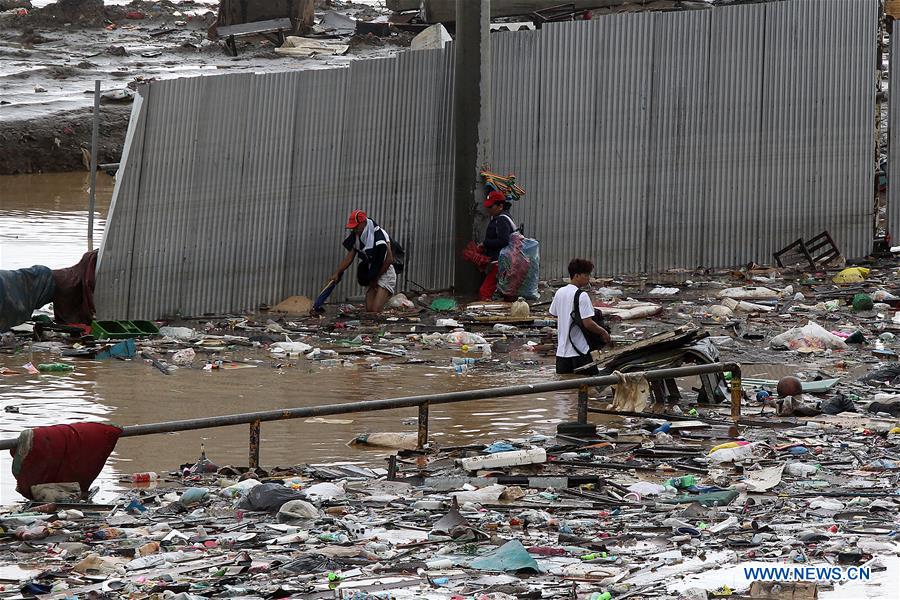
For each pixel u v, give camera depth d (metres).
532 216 66.75
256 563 26.33
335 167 62.16
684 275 68.69
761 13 68.69
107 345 52.78
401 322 59.16
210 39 167.75
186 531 29.00
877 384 46.72
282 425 41.19
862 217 71.62
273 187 60.66
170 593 23.66
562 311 48.28
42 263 66.50
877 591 24.70
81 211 86.25
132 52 158.38
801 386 45.25
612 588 24.64
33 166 104.75
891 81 71.44
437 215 65.12
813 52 69.62
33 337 54.25
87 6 184.88
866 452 37.41
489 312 60.94
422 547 27.72
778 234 70.62
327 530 29.06
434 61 63.75
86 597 23.98
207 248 59.34
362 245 60.78
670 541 28.19
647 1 129.25
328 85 61.34
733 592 24.38
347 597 23.92
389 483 33.81
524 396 45.88
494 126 65.38
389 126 63.19
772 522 29.91
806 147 70.19
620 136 67.56
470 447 38.03
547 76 65.94
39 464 31.83
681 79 68.19
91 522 29.84
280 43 164.00
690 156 68.88
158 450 37.78
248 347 53.78
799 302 62.50
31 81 130.00
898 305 62.00
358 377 48.50
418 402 37.34
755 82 69.12
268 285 61.25
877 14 70.12
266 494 31.20
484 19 62.88
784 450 37.53
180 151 57.94
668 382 45.12
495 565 26.00
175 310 58.88
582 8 131.25
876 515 30.61
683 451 37.72
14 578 25.48
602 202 67.81
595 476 34.47
